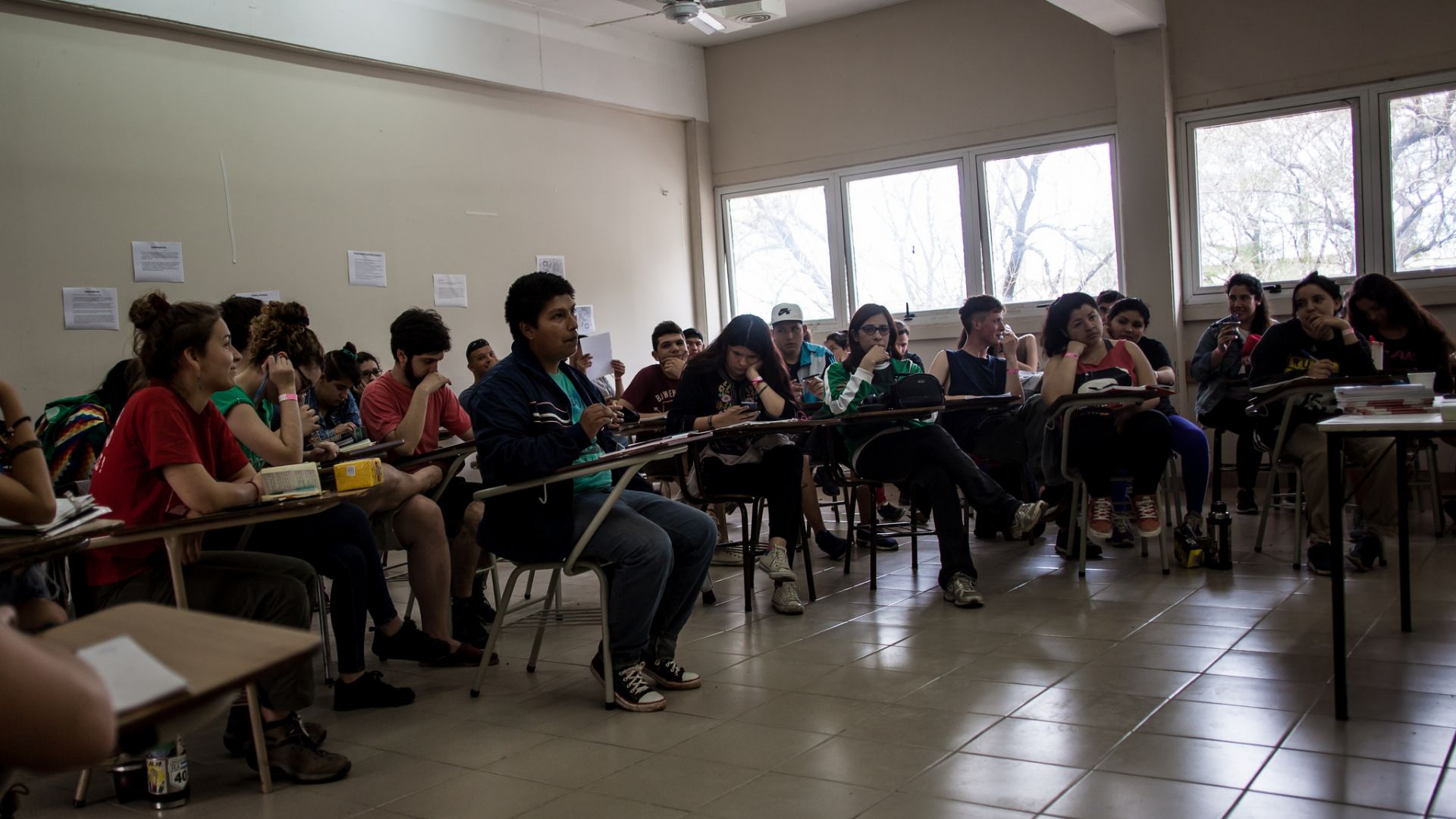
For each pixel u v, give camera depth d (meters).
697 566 3.01
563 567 2.93
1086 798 2.06
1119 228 7.24
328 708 3.06
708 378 4.07
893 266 8.15
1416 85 6.28
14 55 4.67
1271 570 4.03
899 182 8.05
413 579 3.44
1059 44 7.31
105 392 3.36
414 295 6.43
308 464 2.49
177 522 2.15
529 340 3.02
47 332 4.76
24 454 1.82
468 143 6.80
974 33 7.60
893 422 4.05
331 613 3.02
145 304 2.50
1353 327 4.49
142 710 0.81
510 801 2.26
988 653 3.16
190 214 5.30
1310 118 6.61
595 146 7.78
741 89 8.57
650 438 4.86
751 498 3.99
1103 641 3.21
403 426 3.65
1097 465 4.16
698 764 2.40
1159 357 5.42
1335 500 2.41
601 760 2.48
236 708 2.70
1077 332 4.24
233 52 5.51
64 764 0.79
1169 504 5.20
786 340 5.26
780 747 2.48
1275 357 4.26
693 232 8.69
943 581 3.91
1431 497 5.27
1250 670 2.81
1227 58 6.77
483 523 3.04
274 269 5.68
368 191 6.18
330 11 5.87
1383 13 6.32
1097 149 7.28
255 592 2.55
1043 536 5.24
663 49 8.27
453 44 6.60
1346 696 2.41
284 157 5.74
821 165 8.28
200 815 2.30
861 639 3.44
